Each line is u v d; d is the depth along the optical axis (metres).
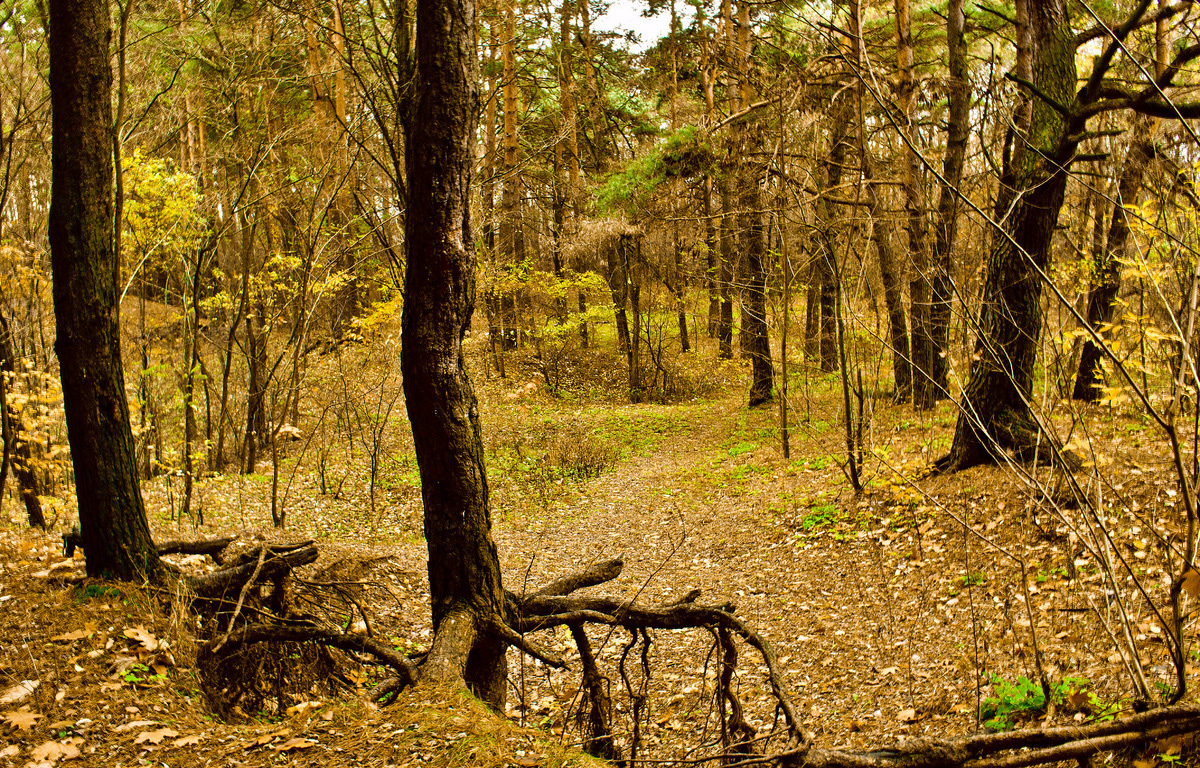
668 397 25.14
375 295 20.44
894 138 9.82
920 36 15.84
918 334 10.79
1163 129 5.89
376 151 12.41
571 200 24.30
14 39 8.08
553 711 6.06
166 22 9.70
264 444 17.05
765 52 14.77
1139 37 5.14
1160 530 6.11
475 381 23.75
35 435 8.77
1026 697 4.25
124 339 14.55
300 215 14.77
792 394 19.66
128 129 10.11
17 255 10.17
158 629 4.58
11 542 7.00
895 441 11.38
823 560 8.73
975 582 6.82
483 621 4.29
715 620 4.54
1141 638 4.64
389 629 7.28
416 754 3.03
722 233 19.97
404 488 14.73
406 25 5.15
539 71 23.25
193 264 14.42
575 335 28.41
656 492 14.23
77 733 3.51
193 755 3.31
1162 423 2.47
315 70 13.55
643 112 28.11
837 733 5.07
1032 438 8.18
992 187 7.57
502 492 15.17
